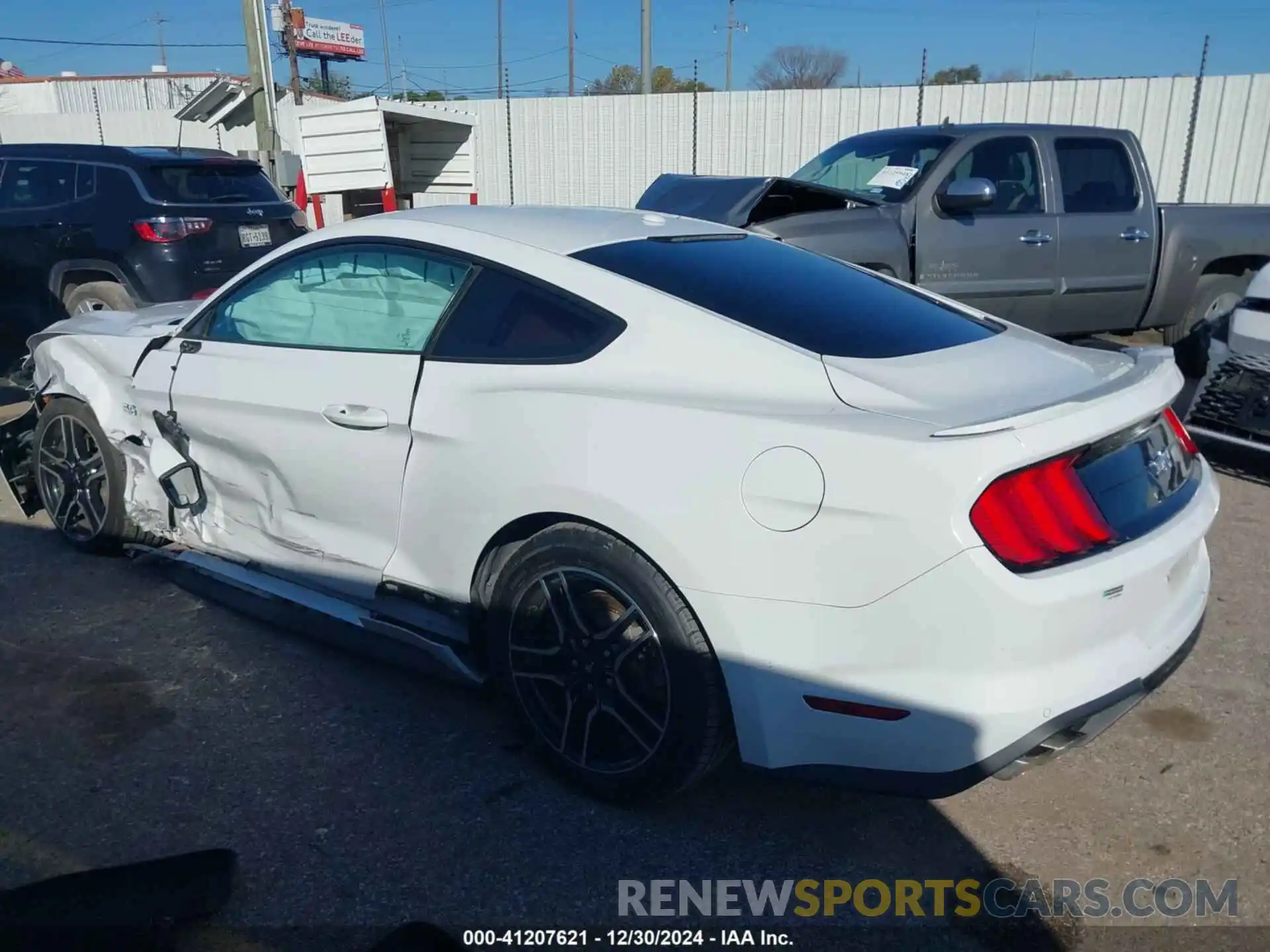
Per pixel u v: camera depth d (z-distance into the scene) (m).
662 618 2.61
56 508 4.51
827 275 3.42
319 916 2.46
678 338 2.77
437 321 3.15
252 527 3.70
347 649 3.46
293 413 3.39
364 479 3.24
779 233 6.59
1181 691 3.59
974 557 2.26
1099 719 2.48
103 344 4.17
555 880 2.61
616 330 2.84
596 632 2.78
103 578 4.32
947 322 3.23
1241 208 8.20
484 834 2.78
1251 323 5.66
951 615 2.28
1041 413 2.39
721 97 16.84
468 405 2.96
